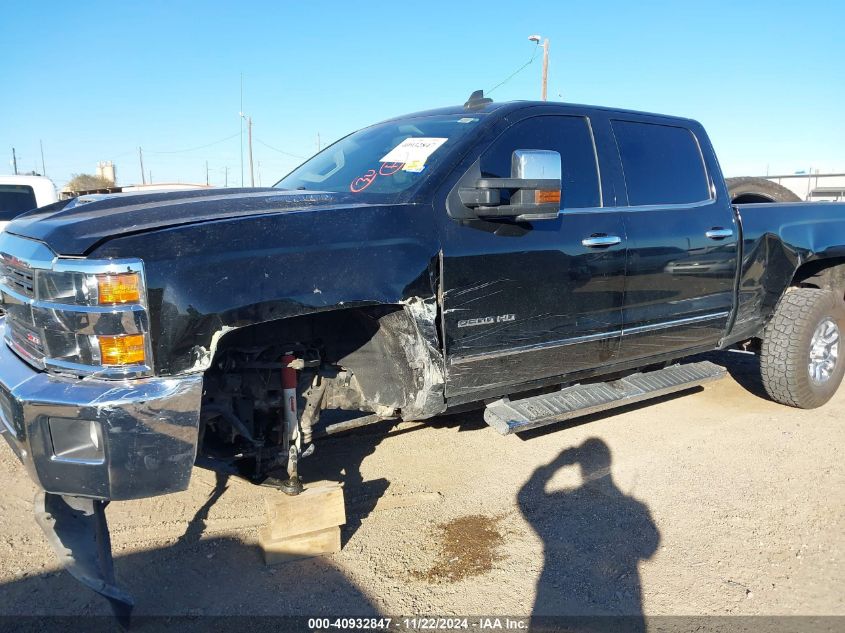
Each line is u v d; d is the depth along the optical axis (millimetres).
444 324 3074
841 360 5211
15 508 3471
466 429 4719
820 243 5035
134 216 2525
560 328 3553
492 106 3676
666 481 3955
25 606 2703
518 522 3471
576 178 3748
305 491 3117
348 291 2699
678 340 4285
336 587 2881
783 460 4266
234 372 2953
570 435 4652
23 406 2316
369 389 3258
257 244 2523
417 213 3006
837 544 3279
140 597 2777
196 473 3951
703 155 4488
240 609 2715
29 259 2447
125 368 2311
